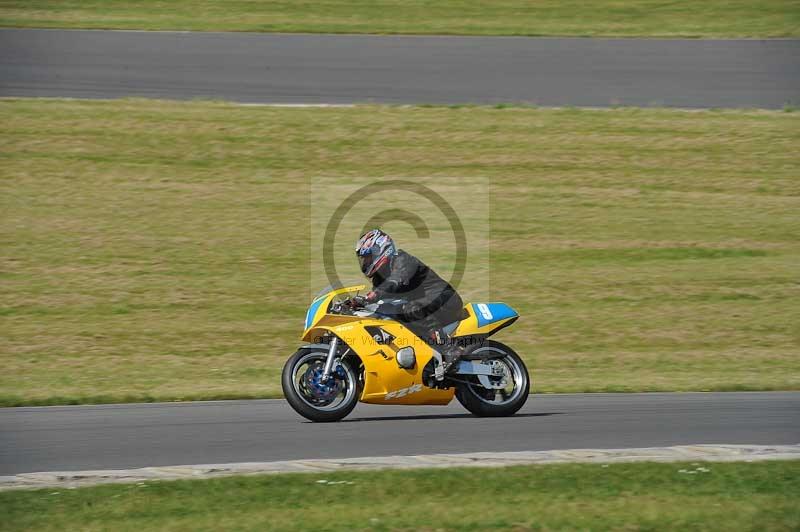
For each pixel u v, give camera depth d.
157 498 23.17
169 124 77.25
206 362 48.69
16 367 46.66
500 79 86.94
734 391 42.84
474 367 33.06
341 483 24.36
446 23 101.19
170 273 60.22
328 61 89.81
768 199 71.56
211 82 84.38
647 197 71.69
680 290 59.72
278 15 102.12
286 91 83.38
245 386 43.34
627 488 24.28
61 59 87.44
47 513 22.08
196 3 105.38
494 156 75.50
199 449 28.97
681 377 46.31
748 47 95.12
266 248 63.81
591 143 77.62
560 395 40.91
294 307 57.09
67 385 43.25
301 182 71.56
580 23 101.75
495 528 21.28
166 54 89.88
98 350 49.94
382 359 31.81
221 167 72.94
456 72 88.19
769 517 22.12
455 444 29.39
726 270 62.31
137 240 63.94
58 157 72.50
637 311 57.19
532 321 55.66
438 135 77.62
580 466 26.20
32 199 67.69
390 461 26.75
